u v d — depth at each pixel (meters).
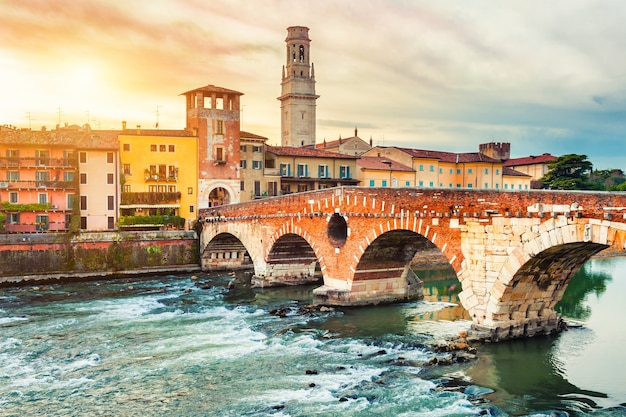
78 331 47.84
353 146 134.00
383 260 53.91
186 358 39.75
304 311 53.22
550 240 35.00
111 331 47.75
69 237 77.69
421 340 42.28
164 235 83.50
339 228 57.56
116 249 80.00
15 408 31.61
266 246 68.25
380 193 48.81
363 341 42.69
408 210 45.78
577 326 44.53
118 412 30.91
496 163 121.88
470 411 29.89
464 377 34.47
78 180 86.06
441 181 119.31
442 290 65.62
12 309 57.16
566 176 123.88
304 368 37.12
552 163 124.62
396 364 37.28
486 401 31.06
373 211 49.75
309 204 59.00
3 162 83.19
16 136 86.69
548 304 41.84
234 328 48.38
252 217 71.19
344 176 108.12
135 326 49.56
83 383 35.19
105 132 94.62
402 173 112.31
